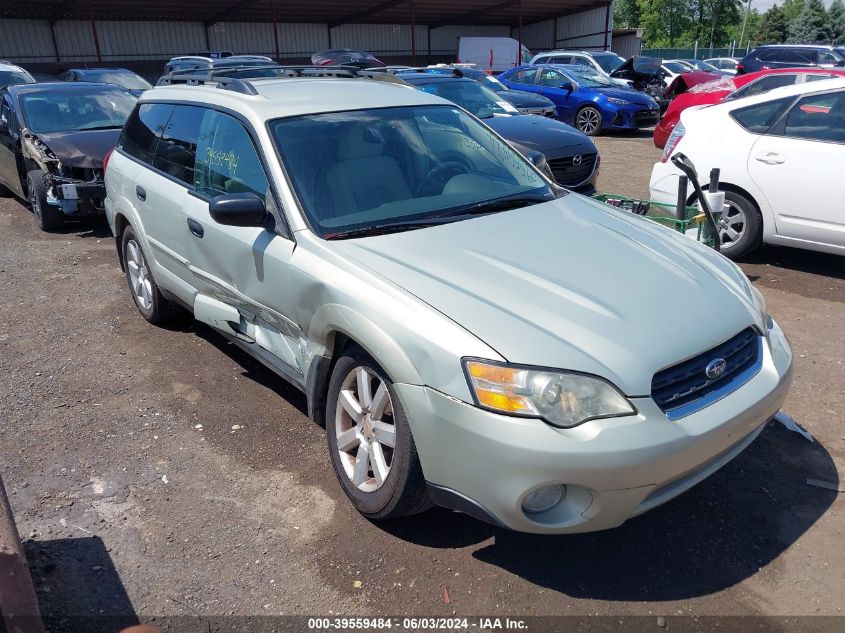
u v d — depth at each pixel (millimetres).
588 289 2850
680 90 17422
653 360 2539
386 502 2881
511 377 2451
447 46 36750
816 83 5824
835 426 3783
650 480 2467
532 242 3246
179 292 4516
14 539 2396
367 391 2996
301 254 3236
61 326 5422
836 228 5652
